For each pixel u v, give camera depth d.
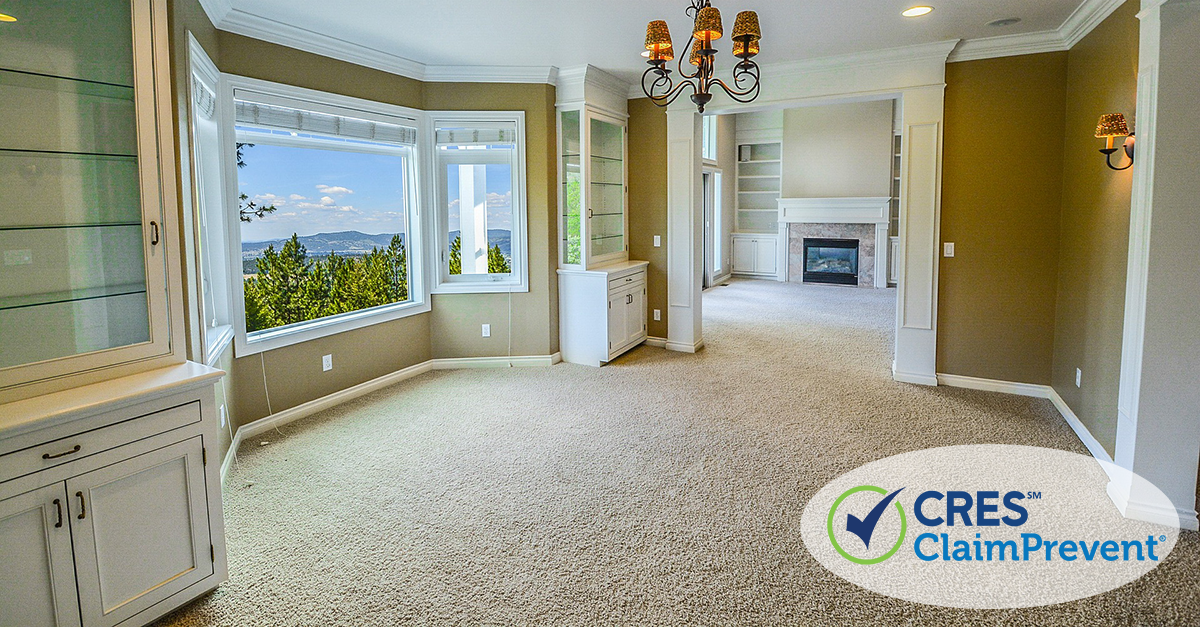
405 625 2.20
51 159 2.18
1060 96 4.43
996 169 4.68
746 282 11.46
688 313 6.20
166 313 2.38
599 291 5.66
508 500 3.15
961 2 3.73
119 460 2.05
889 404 4.59
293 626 2.20
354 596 2.37
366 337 4.93
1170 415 2.79
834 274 11.17
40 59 2.16
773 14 3.95
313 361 4.47
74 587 1.97
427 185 5.34
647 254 6.38
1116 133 3.09
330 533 2.84
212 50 3.54
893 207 10.95
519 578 2.49
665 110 6.06
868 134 10.74
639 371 5.55
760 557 2.63
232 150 3.80
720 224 11.57
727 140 11.63
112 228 2.28
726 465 3.56
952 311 4.98
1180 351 2.74
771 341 6.71
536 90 5.43
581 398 4.80
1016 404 4.55
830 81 5.11
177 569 2.24
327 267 4.66
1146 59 2.78
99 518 2.02
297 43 4.14
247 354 3.96
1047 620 2.22
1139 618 2.22
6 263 2.10
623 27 4.17
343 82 4.52
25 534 1.86
